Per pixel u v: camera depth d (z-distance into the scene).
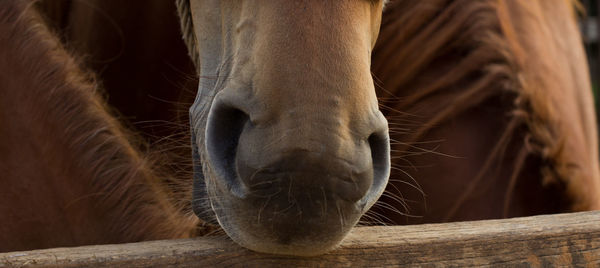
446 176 1.81
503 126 1.81
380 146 1.31
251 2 1.32
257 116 1.27
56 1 2.08
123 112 2.07
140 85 2.07
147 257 1.30
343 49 1.28
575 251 1.41
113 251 1.31
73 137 1.57
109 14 2.03
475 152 1.81
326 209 1.26
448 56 1.86
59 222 1.55
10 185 1.56
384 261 1.36
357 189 1.26
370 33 1.36
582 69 2.23
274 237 1.28
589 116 2.15
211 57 1.41
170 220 1.55
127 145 1.60
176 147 1.66
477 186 1.81
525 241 1.39
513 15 1.92
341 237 1.28
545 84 1.84
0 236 1.54
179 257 1.31
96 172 1.55
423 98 1.84
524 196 1.83
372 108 1.29
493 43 1.82
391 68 1.83
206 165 1.36
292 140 1.25
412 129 1.82
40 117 1.57
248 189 1.27
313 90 1.26
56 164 1.56
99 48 2.07
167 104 2.04
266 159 1.26
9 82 1.59
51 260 1.28
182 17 1.55
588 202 1.88
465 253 1.38
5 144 1.57
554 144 1.81
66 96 1.58
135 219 1.54
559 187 1.83
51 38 1.64
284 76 1.26
